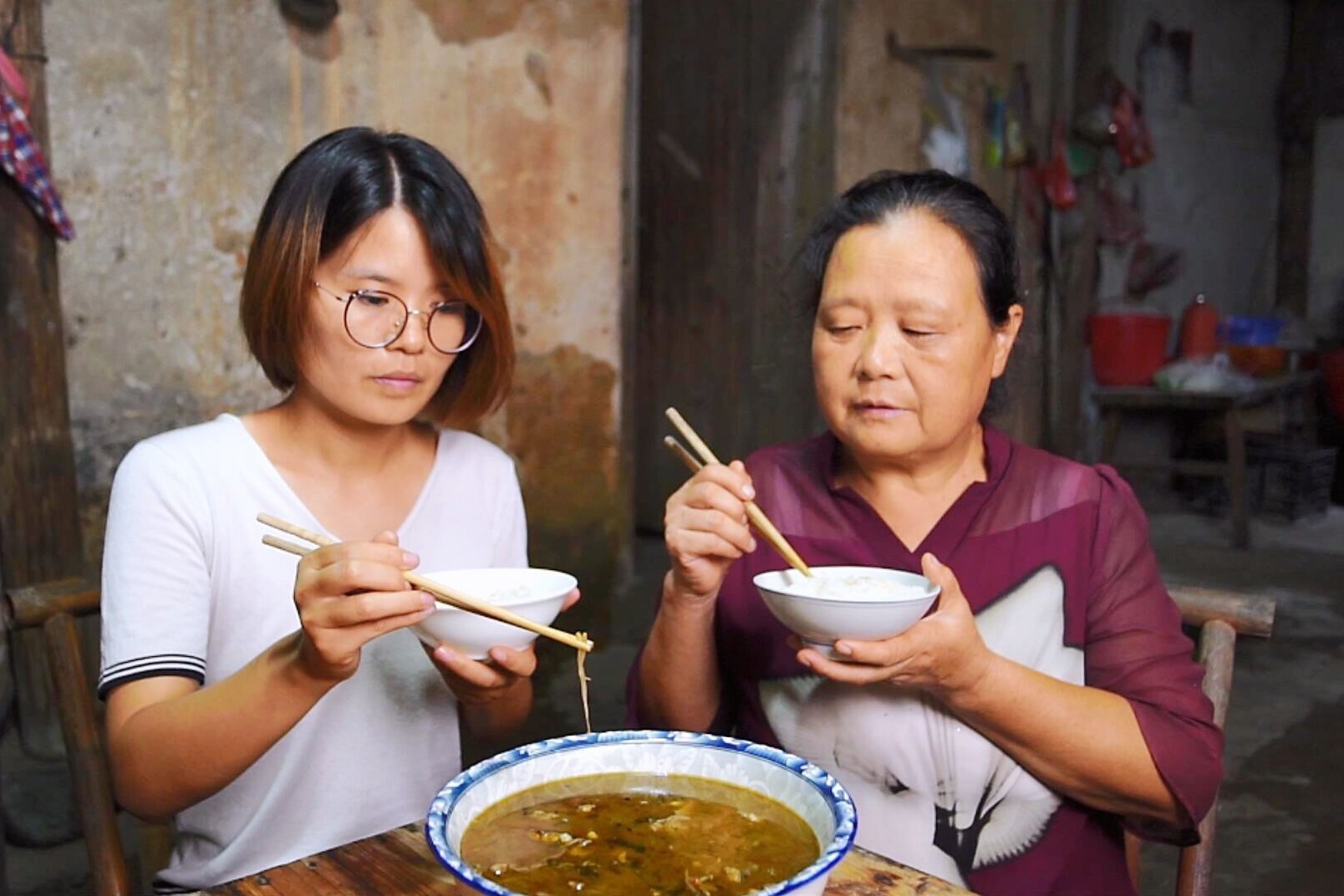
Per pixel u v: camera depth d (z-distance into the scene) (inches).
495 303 62.9
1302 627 217.0
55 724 139.5
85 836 62.6
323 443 65.2
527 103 177.3
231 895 46.2
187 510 61.2
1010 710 54.4
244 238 155.3
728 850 41.3
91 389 145.1
